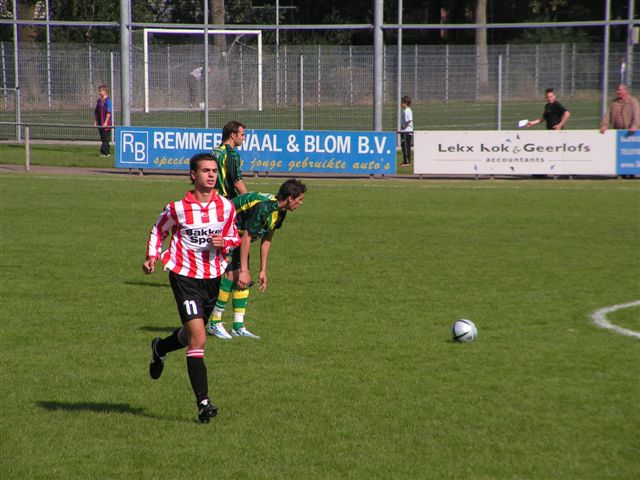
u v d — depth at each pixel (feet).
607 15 204.33
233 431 48.85
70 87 239.09
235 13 396.16
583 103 227.61
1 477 42.52
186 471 43.39
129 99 216.13
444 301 80.64
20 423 49.75
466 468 44.04
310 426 49.62
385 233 119.14
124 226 121.19
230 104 231.50
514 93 232.32
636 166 174.40
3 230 116.37
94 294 82.17
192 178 50.85
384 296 82.43
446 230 121.90
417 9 442.50
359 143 179.32
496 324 72.49
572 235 118.32
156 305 78.33
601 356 63.67
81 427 49.26
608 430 49.29
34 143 240.73
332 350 64.95
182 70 235.81
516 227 124.67
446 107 233.96
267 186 165.58
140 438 47.70
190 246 50.72
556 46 232.53
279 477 42.73
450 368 60.49
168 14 384.68
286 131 180.14
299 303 79.71
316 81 229.25
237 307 68.49
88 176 179.52
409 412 51.90
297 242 111.65
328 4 426.10
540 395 55.01
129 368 60.23
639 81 209.87
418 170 179.83
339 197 155.22
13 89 237.25
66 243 107.96
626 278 91.35
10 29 331.16
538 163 176.65
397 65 216.13
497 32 449.48
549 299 81.66
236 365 61.21
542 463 44.78
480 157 177.88
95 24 223.51
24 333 68.59
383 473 43.32
